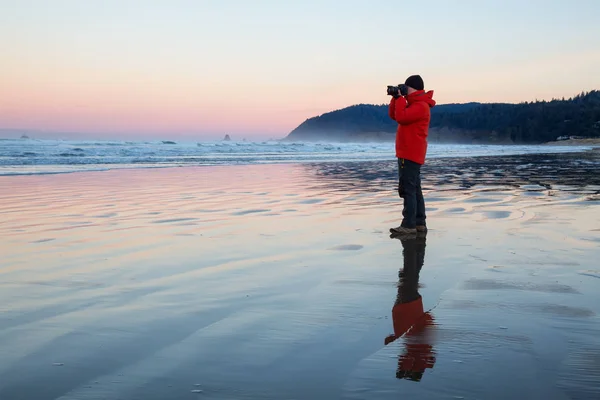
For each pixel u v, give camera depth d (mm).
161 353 2064
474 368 1891
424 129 5117
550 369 1873
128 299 2828
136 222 5645
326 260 3816
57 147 26781
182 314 2566
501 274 3346
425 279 3256
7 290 3006
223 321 2459
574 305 2670
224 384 1784
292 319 2482
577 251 4023
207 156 25016
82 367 1935
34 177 12203
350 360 1979
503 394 1683
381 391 1713
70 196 8227
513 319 2451
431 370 1876
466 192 8633
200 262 3746
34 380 1825
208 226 5371
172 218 5941
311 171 14773
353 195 8430
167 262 3742
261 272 3447
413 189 5008
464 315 2525
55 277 3312
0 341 2197
